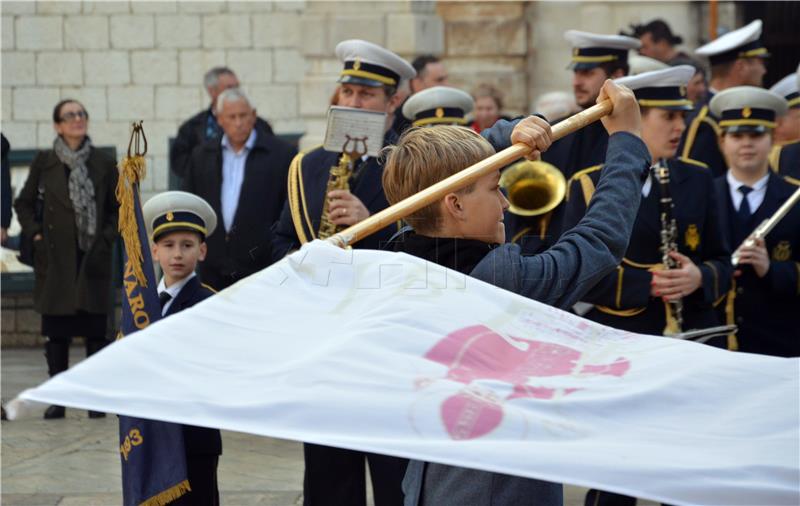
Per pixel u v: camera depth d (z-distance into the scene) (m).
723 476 4.62
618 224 6.20
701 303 11.93
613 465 4.55
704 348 5.29
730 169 13.78
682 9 25.42
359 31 21.70
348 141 11.18
